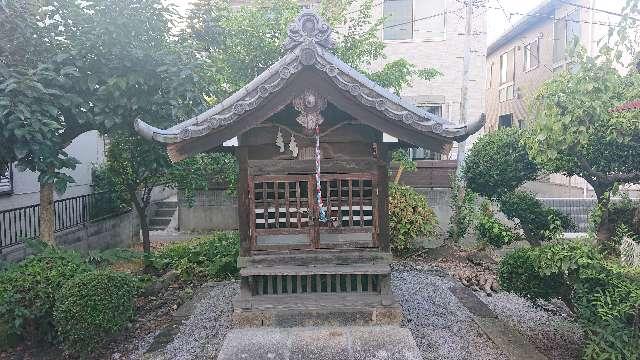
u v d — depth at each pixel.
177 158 5.32
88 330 5.48
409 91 15.41
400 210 10.60
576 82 6.14
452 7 15.18
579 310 5.24
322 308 5.70
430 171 13.83
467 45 12.06
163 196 17.41
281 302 5.71
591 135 6.42
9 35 6.62
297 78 5.12
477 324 6.51
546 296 5.77
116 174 9.27
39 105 6.16
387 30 15.47
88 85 6.74
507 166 9.55
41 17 7.05
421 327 6.38
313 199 5.74
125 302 6.00
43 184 6.98
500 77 23.45
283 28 10.30
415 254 10.92
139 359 5.66
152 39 7.49
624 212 7.15
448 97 15.36
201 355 5.62
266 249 5.74
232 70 10.45
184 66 7.21
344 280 5.94
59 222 10.47
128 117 7.12
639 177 6.86
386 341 5.32
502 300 7.80
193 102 7.19
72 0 7.13
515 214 10.00
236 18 10.48
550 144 6.21
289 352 5.09
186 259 9.44
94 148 13.52
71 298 5.50
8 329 5.93
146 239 9.82
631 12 6.43
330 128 5.67
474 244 11.61
